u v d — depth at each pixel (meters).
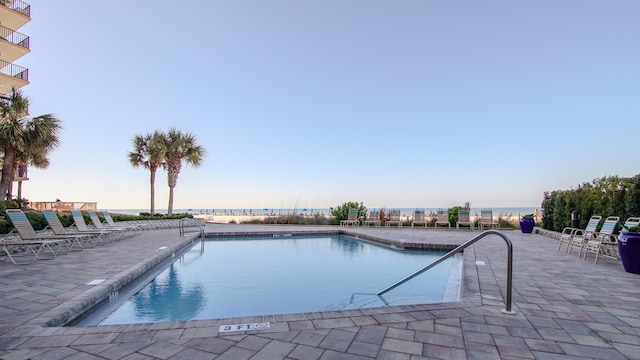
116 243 8.57
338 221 17.36
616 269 5.07
